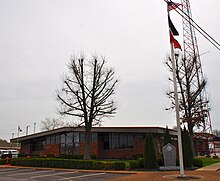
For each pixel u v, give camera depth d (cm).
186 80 3158
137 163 2370
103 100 3020
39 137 4288
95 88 3002
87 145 2883
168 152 2198
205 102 3180
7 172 2328
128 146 3500
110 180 1507
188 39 3891
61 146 4038
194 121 3011
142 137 3444
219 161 2888
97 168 2423
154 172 1889
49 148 4162
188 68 3183
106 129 3472
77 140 3909
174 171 1950
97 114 3003
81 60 3095
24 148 4500
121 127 3391
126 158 3453
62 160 2659
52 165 2711
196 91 3162
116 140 3597
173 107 3155
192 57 3744
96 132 3622
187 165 2294
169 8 1639
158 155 3017
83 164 2514
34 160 2873
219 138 4388
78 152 3847
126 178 1552
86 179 1775
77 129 3825
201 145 4638
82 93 2992
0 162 3166
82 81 3009
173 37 1616
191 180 1367
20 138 4425
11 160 3127
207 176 1509
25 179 1827
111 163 2350
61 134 4081
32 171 2395
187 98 3103
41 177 1930
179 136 1520
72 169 2503
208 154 4316
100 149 3650
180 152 1500
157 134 3291
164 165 2242
